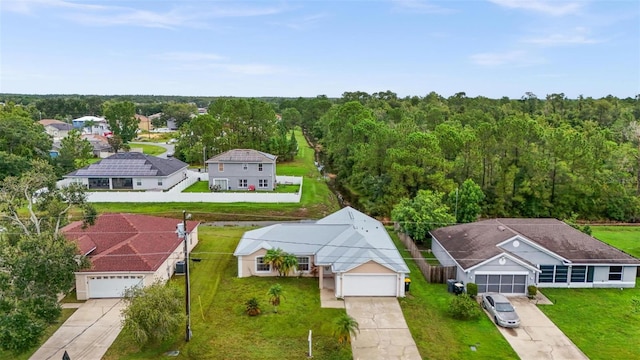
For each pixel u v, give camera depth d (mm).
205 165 73750
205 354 21531
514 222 36469
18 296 20984
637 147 63531
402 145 53906
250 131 83062
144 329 21250
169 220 37062
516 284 28922
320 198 54781
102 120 130500
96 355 21516
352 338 23156
